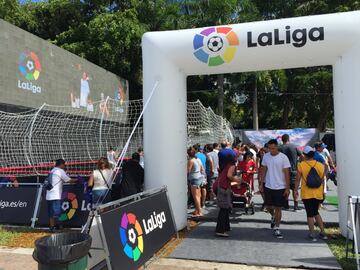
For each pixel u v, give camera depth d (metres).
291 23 7.62
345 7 30.56
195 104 15.80
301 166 7.57
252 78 32.28
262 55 7.80
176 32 8.30
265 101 38.94
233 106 38.47
